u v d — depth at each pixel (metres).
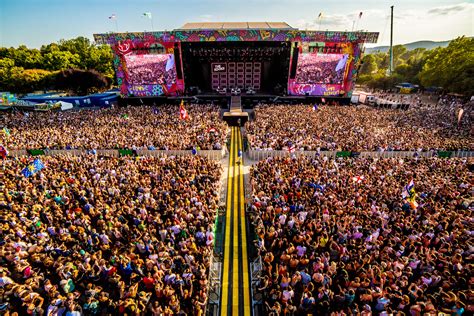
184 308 11.26
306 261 13.02
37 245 13.59
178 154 27.48
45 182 19.19
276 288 11.77
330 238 14.25
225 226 17.62
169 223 15.08
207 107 46.69
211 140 29.48
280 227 15.18
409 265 12.38
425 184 19.47
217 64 61.34
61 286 11.66
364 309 9.98
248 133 33.22
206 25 62.03
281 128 33.50
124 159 24.55
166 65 53.16
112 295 11.99
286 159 23.72
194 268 12.52
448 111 45.56
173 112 43.62
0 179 19.50
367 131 33.06
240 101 53.50
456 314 9.81
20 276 12.67
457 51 66.06
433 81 66.44
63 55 84.69
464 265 12.40
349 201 16.83
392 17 82.75
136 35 49.91
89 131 32.34
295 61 53.06
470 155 27.25
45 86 75.88
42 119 39.72
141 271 12.38
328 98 55.25
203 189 18.64
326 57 52.31
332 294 11.14
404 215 16.20
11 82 72.81
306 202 17.03
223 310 12.00
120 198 17.33
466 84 57.53
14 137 29.77
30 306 10.47
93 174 21.02
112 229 14.53
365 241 13.79
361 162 23.77
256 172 21.59
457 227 14.73
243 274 13.88
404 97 69.19
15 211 15.82
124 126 35.28
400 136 30.92
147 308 11.22
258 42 54.00
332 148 27.59
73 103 58.50
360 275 11.92
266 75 63.28
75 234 14.50
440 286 11.66
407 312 10.70
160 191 18.12
